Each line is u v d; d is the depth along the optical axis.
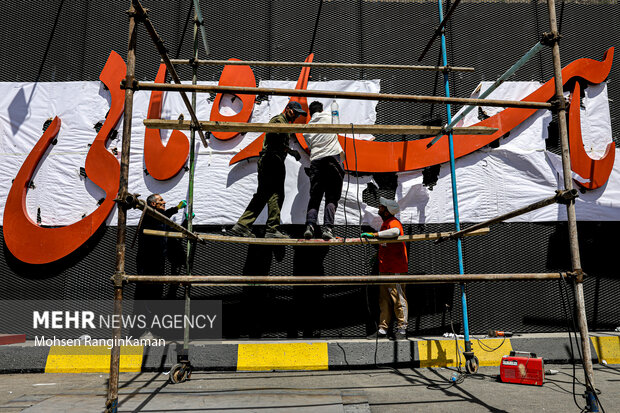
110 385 2.43
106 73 5.36
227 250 4.99
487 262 5.00
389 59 5.52
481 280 2.79
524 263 5.00
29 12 5.58
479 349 4.29
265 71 5.43
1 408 2.79
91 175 5.08
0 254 4.99
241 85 5.34
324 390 3.21
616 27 5.64
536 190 5.13
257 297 4.87
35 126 5.27
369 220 5.05
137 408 2.78
